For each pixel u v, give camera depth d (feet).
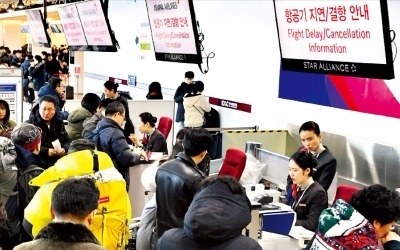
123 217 10.10
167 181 10.23
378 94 18.89
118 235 9.99
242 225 7.28
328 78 21.11
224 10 27.76
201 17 29.86
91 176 9.84
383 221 6.90
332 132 20.77
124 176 17.12
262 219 10.50
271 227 10.77
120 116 17.17
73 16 24.06
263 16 24.80
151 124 20.63
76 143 11.10
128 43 40.93
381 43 10.07
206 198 7.37
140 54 38.78
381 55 10.13
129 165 17.01
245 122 26.48
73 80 53.57
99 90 47.24
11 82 21.62
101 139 16.83
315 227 11.98
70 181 7.16
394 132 18.34
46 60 53.47
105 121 16.99
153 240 11.07
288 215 10.84
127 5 40.81
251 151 17.01
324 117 21.49
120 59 42.68
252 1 25.52
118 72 43.14
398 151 17.92
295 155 12.71
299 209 12.44
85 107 20.34
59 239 6.52
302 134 15.43
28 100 48.91
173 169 10.19
